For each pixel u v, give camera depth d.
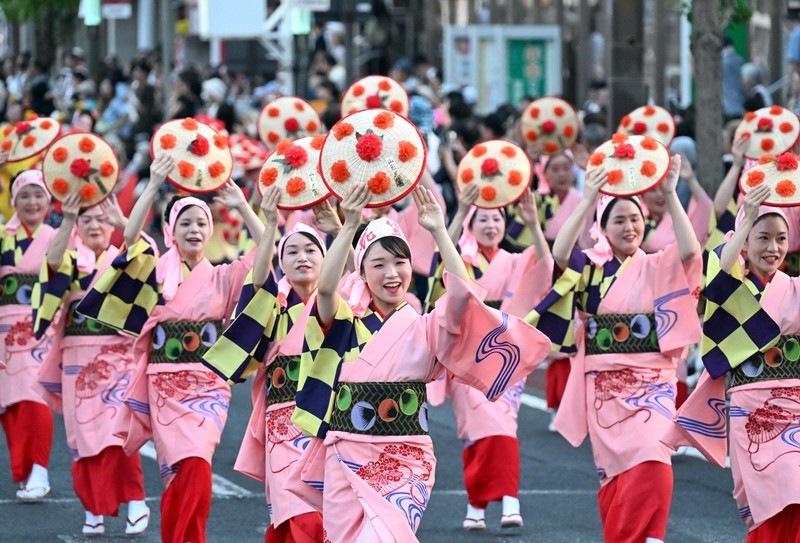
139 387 19.33
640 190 18.86
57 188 21.03
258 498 22.67
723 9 32.19
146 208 19.17
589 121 34.94
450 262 15.02
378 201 15.02
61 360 21.53
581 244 28.89
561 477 24.11
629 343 18.80
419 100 36.44
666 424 18.39
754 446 17.00
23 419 22.78
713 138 30.14
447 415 29.44
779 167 17.30
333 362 15.32
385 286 15.13
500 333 15.13
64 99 58.47
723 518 21.12
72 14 74.19
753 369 17.09
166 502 18.83
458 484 23.77
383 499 14.77
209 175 19.03
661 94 47.62
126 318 19.56
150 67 55.72
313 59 51.88
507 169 22.14
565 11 53.50
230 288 19.27
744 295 17.03
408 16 66.00
